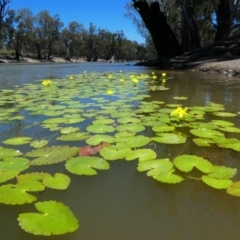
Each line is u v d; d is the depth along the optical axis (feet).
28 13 126.72
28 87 14.37
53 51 192.85
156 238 2.59
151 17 50.08
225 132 6.03
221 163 4.39
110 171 4.07
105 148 4.83
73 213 2.98
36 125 6.66
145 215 2.97
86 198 3.32
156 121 6.81
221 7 45.93
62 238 2.59
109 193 3.44
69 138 5.53
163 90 12.86
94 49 193.16
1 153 4.71
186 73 24.32
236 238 2.59
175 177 3.76
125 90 12.90
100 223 2.82
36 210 3.05
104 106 8.82
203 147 5.11
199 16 67.10
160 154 4.77
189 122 6.80
